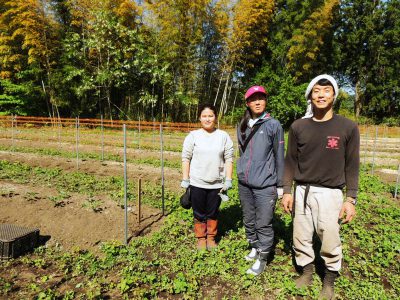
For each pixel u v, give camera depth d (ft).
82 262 14.61
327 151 11.30
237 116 87.97
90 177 29.19
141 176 31.09
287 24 93.15
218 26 84.89
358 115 113.60
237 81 96.89
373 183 30.09
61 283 13.08
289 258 15.28
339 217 11.60
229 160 15.29
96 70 82.69
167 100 81.76
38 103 86.07
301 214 12.26
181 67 82.94
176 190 26.25
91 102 87.15
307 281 12.95
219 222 18.85
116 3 81.35
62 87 82.28
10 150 44.11
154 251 15.83
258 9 81.30
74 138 59.72
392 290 12.91
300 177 12.01
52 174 29.66
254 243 14.78
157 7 79.15
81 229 17.69
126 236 16.21
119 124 84.23
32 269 14.05
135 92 86.07
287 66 89.92
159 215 20.04
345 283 13.10
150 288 12.71
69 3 79.92
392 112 113.39
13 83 83.66
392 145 67.77
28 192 22.97
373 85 110.11
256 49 91.35
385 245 16.17
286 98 84.07
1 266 14.08
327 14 84.48
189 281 13.17
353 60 112.78
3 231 15.72
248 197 14.12
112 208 20.47
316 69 99.35
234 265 14.40
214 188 15.16
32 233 15.75
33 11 75.20
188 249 15.83
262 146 13.24
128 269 13.79
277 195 13.50
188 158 15.40
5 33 78.02
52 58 82.23
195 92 87.66
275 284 13.05
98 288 12.49
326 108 11.25
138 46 79.51
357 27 111.65
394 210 22.17
